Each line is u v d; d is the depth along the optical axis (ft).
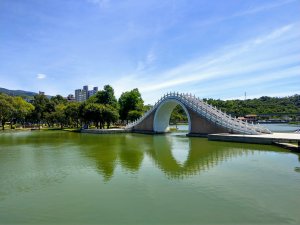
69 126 351.05
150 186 55.77
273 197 47.62
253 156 88.22
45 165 80.12
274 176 61.87
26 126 357.20
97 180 61.31
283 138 110.22
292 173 64.44
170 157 90.89
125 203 46.11
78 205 45.57
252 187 53.57
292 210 41.83
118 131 226.17
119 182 59.26
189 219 39.29
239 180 58.90
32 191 53.72
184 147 116.16
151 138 170.60
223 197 48.08
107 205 45.34
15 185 58.18
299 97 533.14
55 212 42.70
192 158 87.45
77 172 69.92
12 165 80.84
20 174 68.59
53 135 211.82
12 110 274.57
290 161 78.74
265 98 559.38
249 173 65.05
